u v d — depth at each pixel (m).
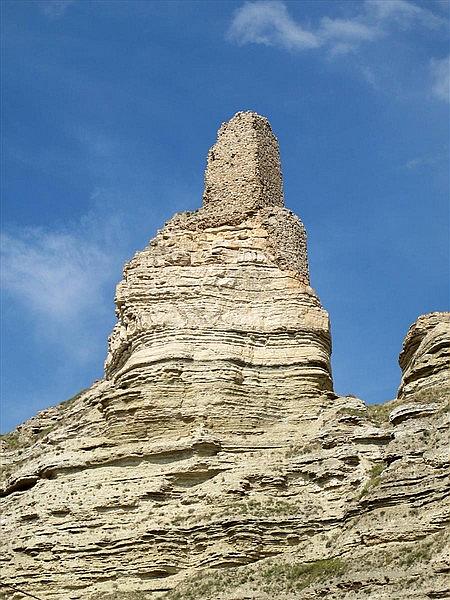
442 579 71.25
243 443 89.44
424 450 80.94
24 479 92.94
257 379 93.62
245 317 96.50
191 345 93.94
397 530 76.56
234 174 104.62
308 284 100.12
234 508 84.31
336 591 73.75
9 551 86.19
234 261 99.31
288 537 82.19
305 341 95.75
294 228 101.94
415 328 95.25
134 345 95.62
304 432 90.62
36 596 83.69
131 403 91.81
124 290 98.19
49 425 117.44
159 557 83.12
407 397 90.00
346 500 83.31
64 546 85.19
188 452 88.62
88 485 88.44
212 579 79.69
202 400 91.25
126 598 81.12
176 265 98.94
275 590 76.38
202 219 102.88
